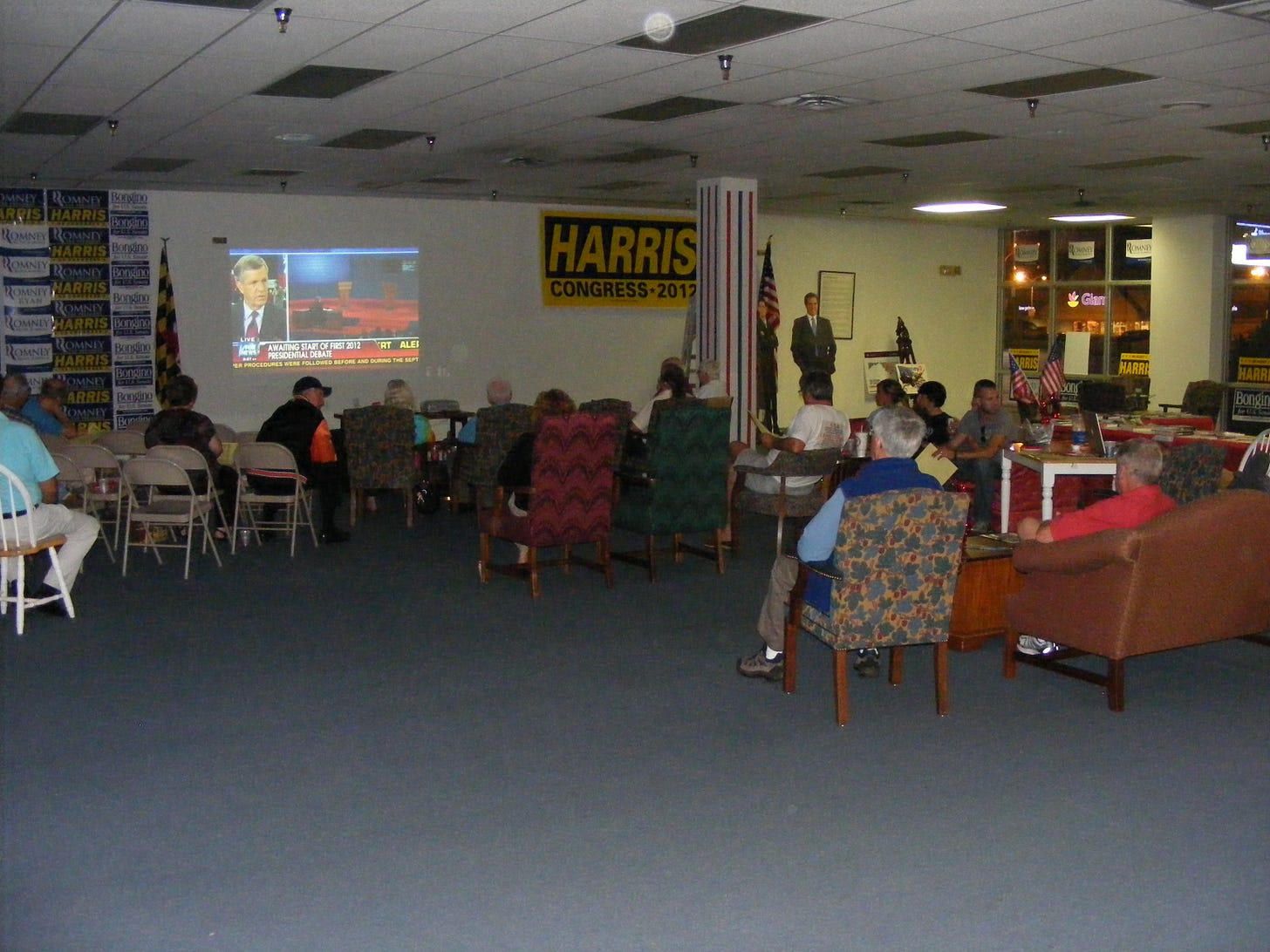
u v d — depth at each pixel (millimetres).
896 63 6008
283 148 8984
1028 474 7938
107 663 5426
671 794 3900
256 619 6258
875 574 4484
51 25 5207
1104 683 4902
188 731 4512
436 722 4621
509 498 7078
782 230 15117
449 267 13148
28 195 11227
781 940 2980
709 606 6590
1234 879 3332
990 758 4258
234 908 3115
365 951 2910
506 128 8094
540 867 3361
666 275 14492
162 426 7758
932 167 10133
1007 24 5199
